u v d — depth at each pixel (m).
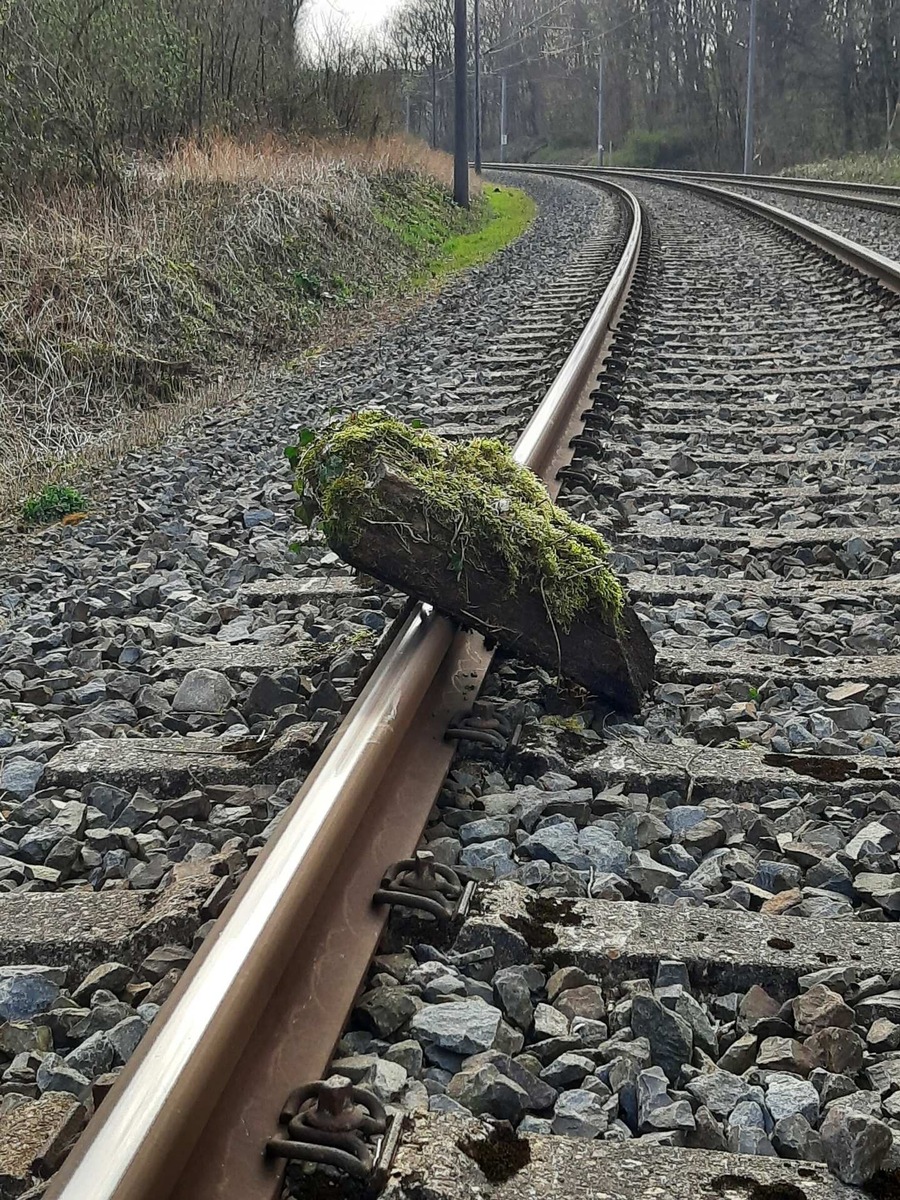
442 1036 2.14
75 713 3.91
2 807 3.27
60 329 9.53
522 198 35.97
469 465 3.59
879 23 52.66
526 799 2.98
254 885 2.12
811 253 14.94
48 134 11.29
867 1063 2.15
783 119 58.97
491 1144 1.84
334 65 20.78
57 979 2.48
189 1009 1.81
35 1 11.51
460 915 2.43
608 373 7.81
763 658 3.88
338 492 3.32
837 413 7.05
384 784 2.79
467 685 3.49
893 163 41.06
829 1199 1.76
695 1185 1.78
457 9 24.78
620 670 3.45
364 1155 1.76
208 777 3.29
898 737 3.40
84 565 5.49
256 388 9.88
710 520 5.39
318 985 2.14
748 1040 2.21
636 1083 2.06
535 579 3.38
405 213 19.72
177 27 14.72
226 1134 1.78
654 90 73.12
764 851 2.87
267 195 14.07
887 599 4.38
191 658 4.14
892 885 2.68
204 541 5.66
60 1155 1.90
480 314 12.70
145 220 11.57
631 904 2.56
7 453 7.91
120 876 2.95
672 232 20.05
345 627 4.25
